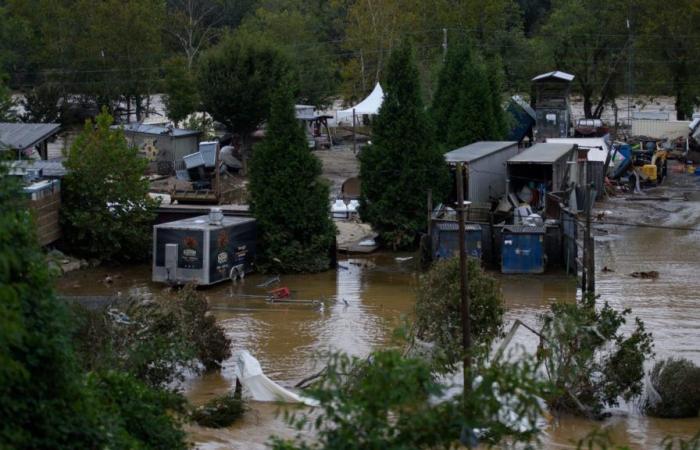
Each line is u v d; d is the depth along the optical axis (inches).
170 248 1792.6
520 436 671.8
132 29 4092.0
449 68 2807.6
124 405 784.9
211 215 1838.1
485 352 969.5
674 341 1443.2
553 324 1226.0
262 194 1941.4
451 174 2235.5
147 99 4500.5
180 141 3043.8
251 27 5073.8
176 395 919.7
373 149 2158.0
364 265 2000.5
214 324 1338.6
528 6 6215.6
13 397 622.5
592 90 4239.7
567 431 1089.4
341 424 573.6
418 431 566.9
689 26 4010.8
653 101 4589.1
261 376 1166.3
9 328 523.5
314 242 1942.7
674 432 1100.5
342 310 1643.7
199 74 3390.7
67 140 3676.2
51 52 4042.8
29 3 4126.5
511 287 1806.1
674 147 3732.8
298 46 4557.1
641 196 2815.0
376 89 3698.3
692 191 2910.9
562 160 2316.7
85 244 1952.5
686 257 2047.2
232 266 1852.9
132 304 1224.2
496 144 2524.6
